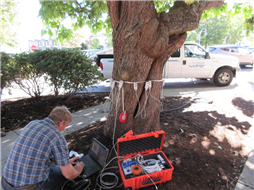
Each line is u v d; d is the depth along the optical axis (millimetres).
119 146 2242
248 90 6812
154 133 2297
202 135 3287
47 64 4738
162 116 4156
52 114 1788
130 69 2459
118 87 2613
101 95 6352
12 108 4805
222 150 2881
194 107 4898
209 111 4582
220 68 7461
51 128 1651
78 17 4148
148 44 2264
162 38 2242
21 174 1534
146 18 2203
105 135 3096
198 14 2494
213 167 2443
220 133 3410
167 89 7285
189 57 7109
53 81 5051
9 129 3717
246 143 3127
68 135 3324
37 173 1557
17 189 1553
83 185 2045
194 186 2098
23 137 1594
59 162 1637
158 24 2207
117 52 2510
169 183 2113
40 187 1619
